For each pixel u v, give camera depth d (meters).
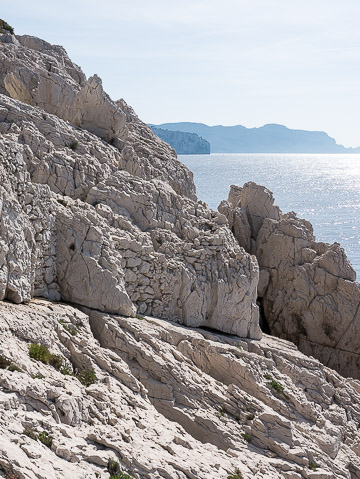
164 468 20.47
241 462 24.86
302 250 49.62
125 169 42.91
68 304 31.41
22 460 16.86
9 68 50.97
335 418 35.69
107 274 31.61
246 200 52.25
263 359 34.81
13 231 27.44
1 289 26.58
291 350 39.84
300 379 37.25
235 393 29.95
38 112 42.12
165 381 29.05
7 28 62.94
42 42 62.28
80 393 22.70
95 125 47.00
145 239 35.94
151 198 38.38
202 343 33.41
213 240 38.66
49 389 21.19
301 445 28.58
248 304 38.69
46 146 38.34
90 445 19.95
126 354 29.67
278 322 49.75
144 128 55.75
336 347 48.12
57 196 34.28
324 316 48.19
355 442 35.12
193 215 40.56
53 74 48.91
